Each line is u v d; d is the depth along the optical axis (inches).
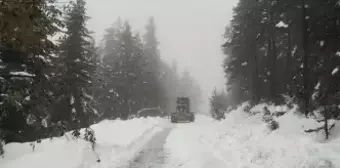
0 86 363.6
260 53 1341.0
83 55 989.8
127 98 1674.5
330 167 285.0
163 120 1358.3
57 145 395.9
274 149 389.1
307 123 520.7
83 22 984.9
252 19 1149.1
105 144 536.4
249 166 355.9
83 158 384.5
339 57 589.3
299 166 310.2
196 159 430.9
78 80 898.1
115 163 409.1
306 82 671.8
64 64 890.7
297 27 863.1
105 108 1598.2
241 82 1544.0
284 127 549.0
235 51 1328.7
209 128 862.5
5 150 351.3
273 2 999.0
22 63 439.2
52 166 323.9
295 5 813.9
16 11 220.4
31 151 362.3
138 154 480.4
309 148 351.3
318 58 723.4
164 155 471.5
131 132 784.3
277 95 1005.8
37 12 237.0
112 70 1697.8
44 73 543.2
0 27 221.0
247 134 567.2
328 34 660.7
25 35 241.3
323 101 535.2
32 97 443.8
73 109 830.5
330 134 412.8
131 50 1768.0
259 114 857.5
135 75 1752.0
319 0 661.9
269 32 1075.9
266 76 1108.5
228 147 494.6
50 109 662.5
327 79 572.1
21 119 456.1
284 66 1221.7
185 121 1250.6
